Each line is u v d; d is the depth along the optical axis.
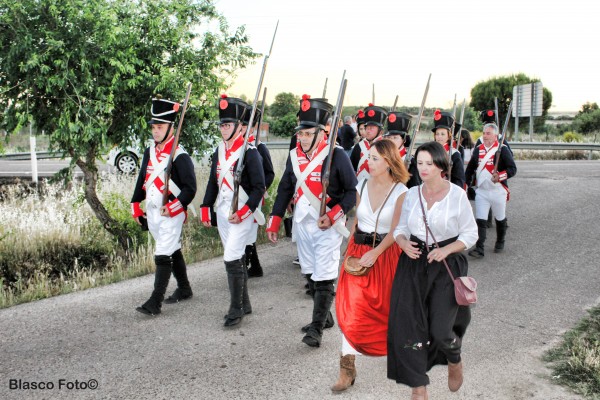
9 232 7.72
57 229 7.98
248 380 4.06
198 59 7.80
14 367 4.25
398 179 3.84
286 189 4.92
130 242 7.73
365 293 3.75
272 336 4.86
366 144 6.73
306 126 4.62
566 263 7.03
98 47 6.93
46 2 6.54
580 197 11.45
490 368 4.20
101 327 5.05
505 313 5.33
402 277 3.55
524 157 22.36
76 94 6.74
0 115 6.98
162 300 5.35
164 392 3.88
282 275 6.71
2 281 6.50
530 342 4.66
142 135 7.39
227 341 4.75
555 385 3.93
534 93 25.77
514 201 11.27
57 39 6.64
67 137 6.78
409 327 3.44
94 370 4.21
